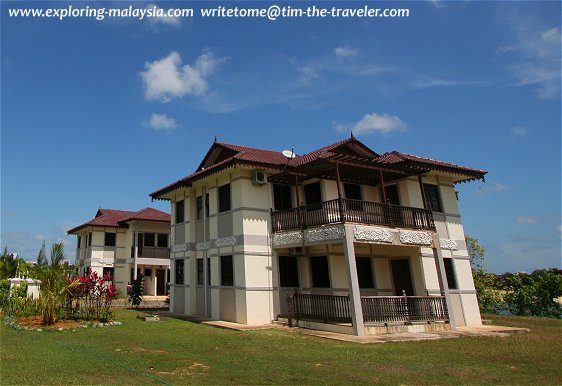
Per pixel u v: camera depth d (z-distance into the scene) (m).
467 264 18.94
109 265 34.59
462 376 7.88
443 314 15.62
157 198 22.48
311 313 15.06
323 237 14.62
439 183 19.14
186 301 19.36
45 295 14.10
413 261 17.14
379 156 18.53
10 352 8.88
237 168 16.55
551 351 10.87
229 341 11.65
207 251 18.55
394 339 12.34
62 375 7.04
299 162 17.59
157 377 7.15
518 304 26.05
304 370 8.09
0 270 24.17
